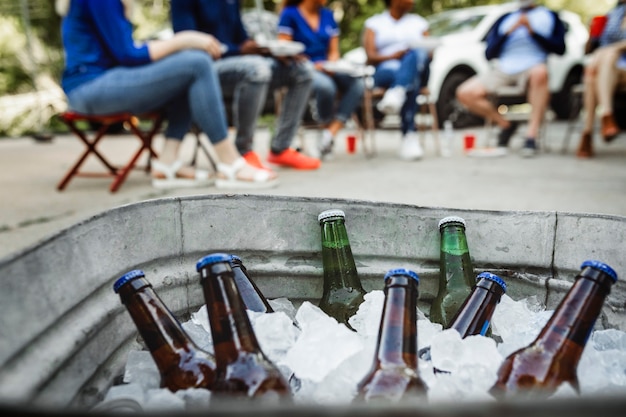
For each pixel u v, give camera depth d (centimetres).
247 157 349
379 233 118
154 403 75
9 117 962
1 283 69
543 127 534
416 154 483
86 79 303
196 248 112
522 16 508
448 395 78
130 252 100
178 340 89
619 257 105
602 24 495
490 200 294
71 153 596
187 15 352
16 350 71
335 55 509
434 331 101
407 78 471
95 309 90
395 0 522
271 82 397
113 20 288
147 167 412
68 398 80
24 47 1039
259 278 119
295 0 488
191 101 306
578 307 84
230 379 78
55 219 267
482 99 539
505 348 96
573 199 293
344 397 80
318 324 93
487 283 103
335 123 492
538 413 45
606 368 90
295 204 116
